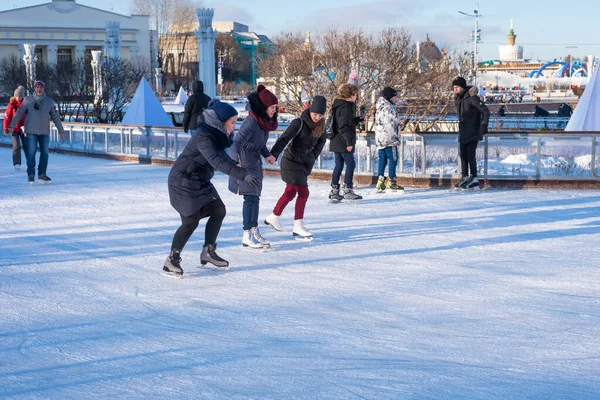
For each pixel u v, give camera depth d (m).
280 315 5.19
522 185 12.09
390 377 3.94
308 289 5.93
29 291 5.96
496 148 12.19
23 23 87.81
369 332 4.76
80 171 15.80
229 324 4.99
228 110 6.24
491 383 3.83
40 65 38.62
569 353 4.32
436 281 6.14
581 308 5.29
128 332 4.84
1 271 6.71
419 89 22.34
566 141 11.97
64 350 4.48
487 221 9.12
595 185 11.91
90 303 5.59
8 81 43.47
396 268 6.66
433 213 9.79
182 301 5.62
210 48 35.91
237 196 11.52
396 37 22.27
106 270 6.72
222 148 6.30
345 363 4.17
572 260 6.91
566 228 8.59
